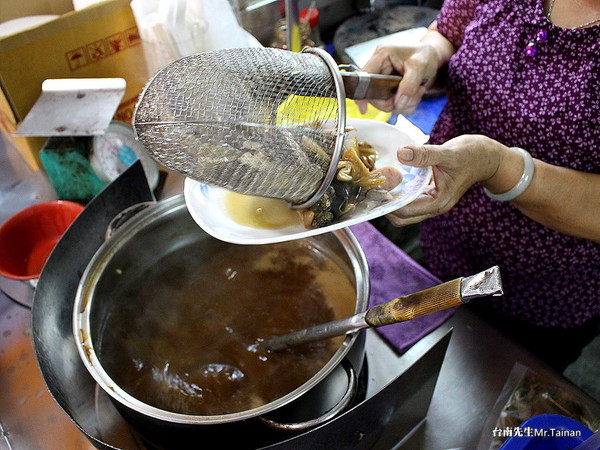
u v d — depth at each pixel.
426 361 0.56
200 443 0.56
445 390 0.71
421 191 0.61
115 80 0.92
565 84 0.70
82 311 0.64
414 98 0.81
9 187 1.03
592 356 1.36
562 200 0.69
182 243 0.79
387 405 0.56
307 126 0.57
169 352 0.69
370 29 1.33
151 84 0.52
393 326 0.77
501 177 0.67
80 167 0.92
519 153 0.67
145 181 0.83
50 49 0.92
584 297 0.91
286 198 0.59
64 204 0.87
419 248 1.26
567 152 0.72
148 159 0.98
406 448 0.67
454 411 0.69
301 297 0.74
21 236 0.86
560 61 0.70
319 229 0.56
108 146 0.92
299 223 0.62
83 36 0.94
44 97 0.91
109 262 0.69
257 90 0.55
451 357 0.74
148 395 0.64
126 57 1.02
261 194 0.57
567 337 1.00
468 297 0.42
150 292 0.75
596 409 0.67
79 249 0.75
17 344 0.78
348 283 0.73
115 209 0.80
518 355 0.74
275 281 0.76
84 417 0.63
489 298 0.98
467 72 0.81
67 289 0.72
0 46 0.87
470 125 0.85
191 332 0.71
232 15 1.02
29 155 1.04
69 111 0.88
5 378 0.74
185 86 0.52
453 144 0.61
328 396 0.58
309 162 0.56
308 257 0.78
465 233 0.92
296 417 0.55
